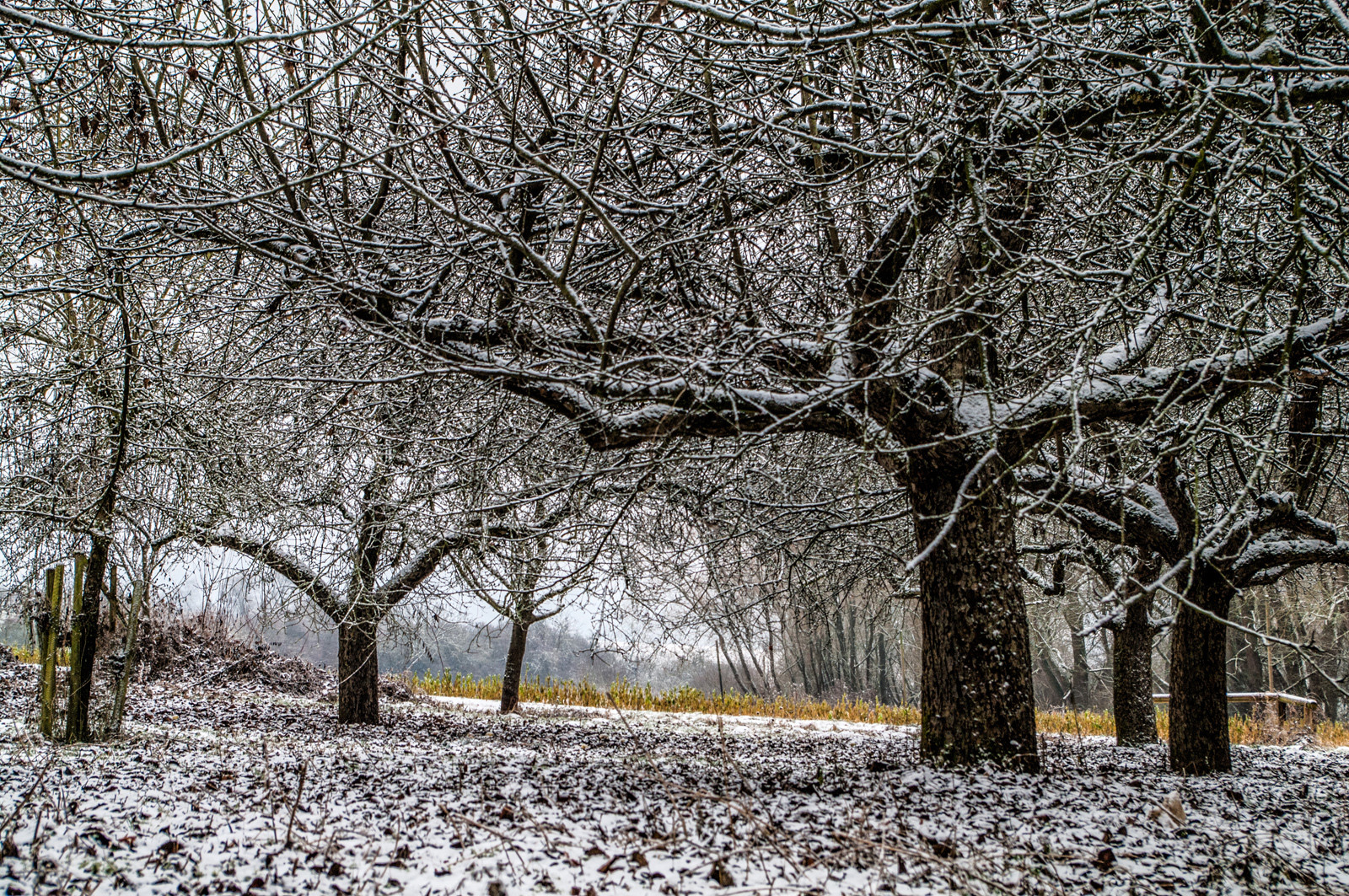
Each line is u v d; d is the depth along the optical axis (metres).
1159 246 4.95
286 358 6.39
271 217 5.26
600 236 6.11
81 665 7.24
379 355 6.38
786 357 5.95
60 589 7.23
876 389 5.88
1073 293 5.55
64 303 6.70
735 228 4.99
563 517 7.18
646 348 5.47
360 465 8.07
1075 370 3.99
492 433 7.11
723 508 8.77
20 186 6.08
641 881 3.58
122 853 3.78
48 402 7.27
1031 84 5.14
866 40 4.66
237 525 8.75
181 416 7.33
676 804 4.95
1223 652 7.35
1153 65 4.73
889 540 9.63
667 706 19.14
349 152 5.33
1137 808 5.11
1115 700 10.74
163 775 5.69
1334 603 17.70
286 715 11.88
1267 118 4.31
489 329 5.56
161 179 4.88
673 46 5.18
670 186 5.53
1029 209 5.57
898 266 5.89
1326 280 5.99
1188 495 6.71
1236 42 5.06
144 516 7.91
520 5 5.03
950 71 4.43
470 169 5.65
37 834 3.86
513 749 8.99
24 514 7.17
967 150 4.39
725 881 3.56
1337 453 7.66
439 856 3.88
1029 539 11.55
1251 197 5.24
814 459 8.43
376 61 4.86
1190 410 5.93
